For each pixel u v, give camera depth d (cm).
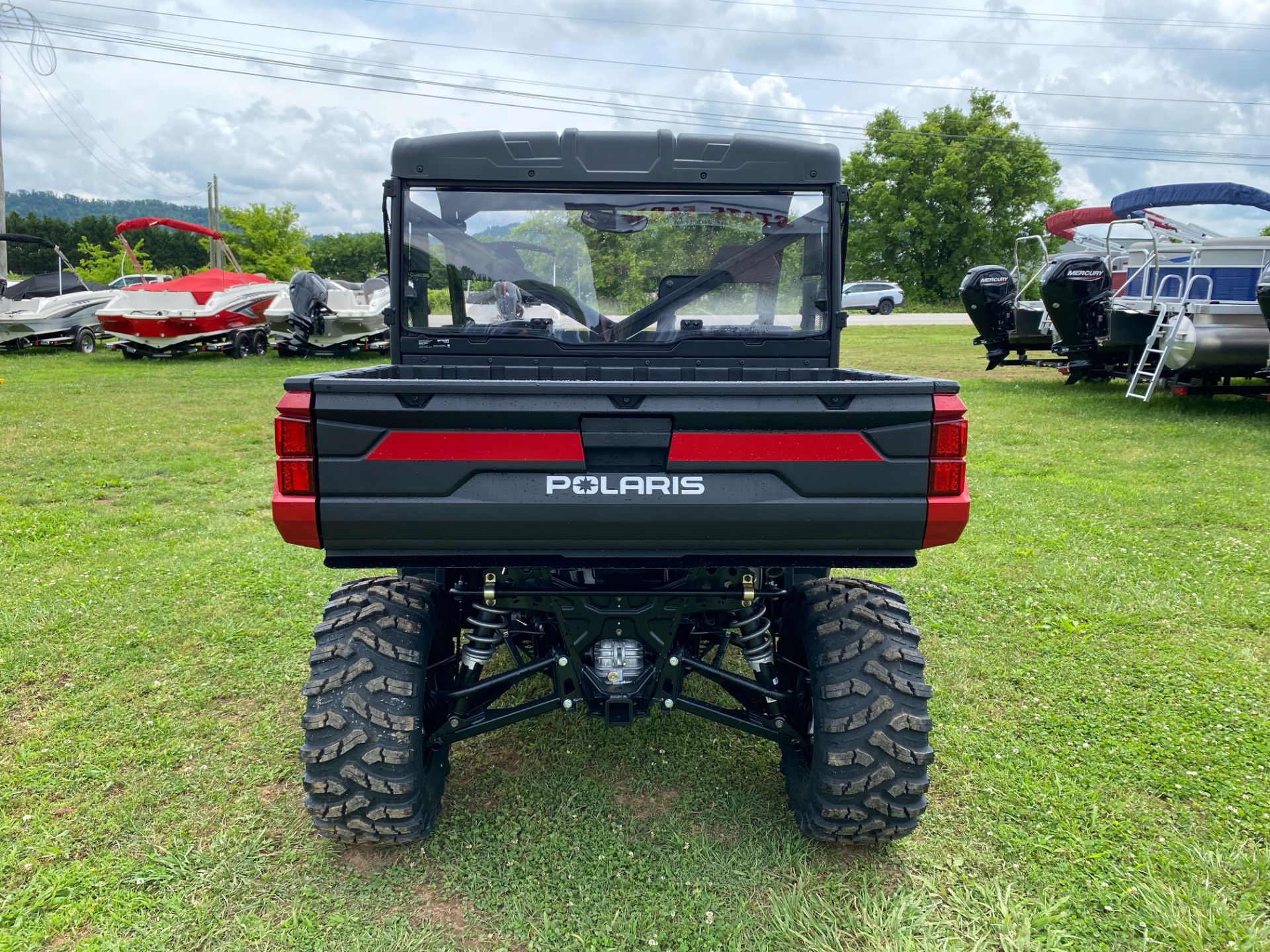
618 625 256
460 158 321
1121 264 1352
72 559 536
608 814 287
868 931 234
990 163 5150
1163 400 1221
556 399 221
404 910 243
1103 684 377
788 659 286
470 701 281
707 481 227
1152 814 286
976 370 1689
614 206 327
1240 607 457
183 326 1728
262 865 260
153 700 361
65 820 280
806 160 325
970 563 529
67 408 1148
